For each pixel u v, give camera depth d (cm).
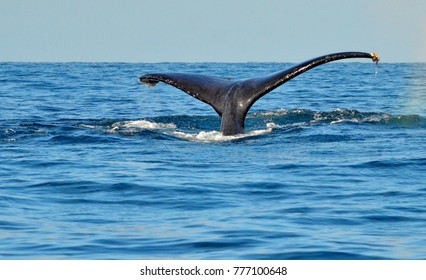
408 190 4506
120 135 6281
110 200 4325
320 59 5641
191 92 5928
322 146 5759
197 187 4572
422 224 3847
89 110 9550
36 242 3594
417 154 5466
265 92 5838
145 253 3450
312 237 3647
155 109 9762
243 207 4175
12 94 12000
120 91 13012
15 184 4688
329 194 4431
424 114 8856
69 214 4053
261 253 3434
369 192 4469
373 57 5425
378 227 3806
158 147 5778
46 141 6100
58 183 4697
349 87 13675
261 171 4981
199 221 3912
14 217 3984
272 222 3881
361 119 7075
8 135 6331
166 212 4088
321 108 9725
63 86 14225
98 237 3659
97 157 5469
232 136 5959
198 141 5966
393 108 9681
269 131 6275
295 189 4541
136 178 4794
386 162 5209
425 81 15612
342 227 3803
